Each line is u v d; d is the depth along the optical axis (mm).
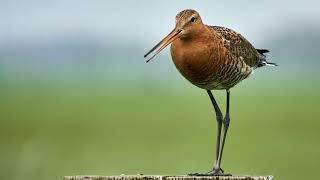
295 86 62312
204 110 43500
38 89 61531
